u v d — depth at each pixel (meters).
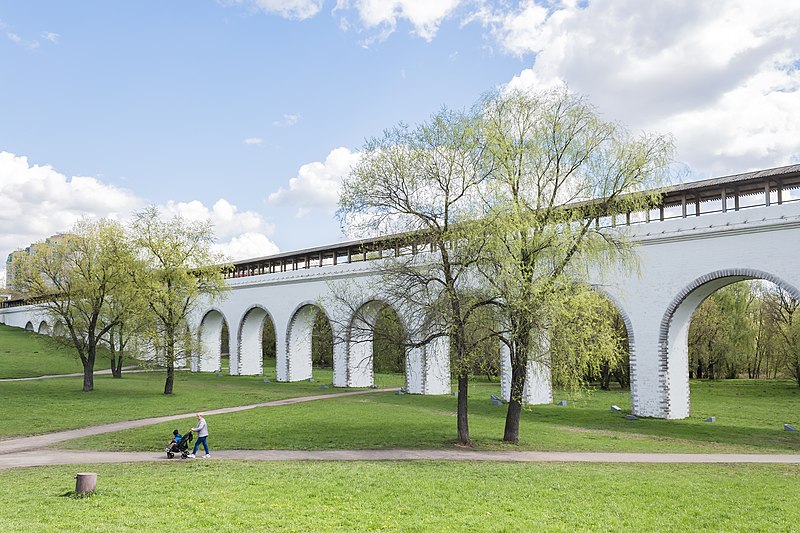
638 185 22.06
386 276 25.16
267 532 10.33
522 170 21.64
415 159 22.20
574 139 22.17
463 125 22.08
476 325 21.81
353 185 22.84
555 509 12.50
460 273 21.91
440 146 22.05
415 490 13.87
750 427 27.66
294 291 49.44
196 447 19.12
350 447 20.84
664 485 15.05
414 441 22.00
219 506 12.02
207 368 60.94
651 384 29.47
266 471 16.11
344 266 43.62
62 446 21.22
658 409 29.17
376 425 25.72
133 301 38.28
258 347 56.91
